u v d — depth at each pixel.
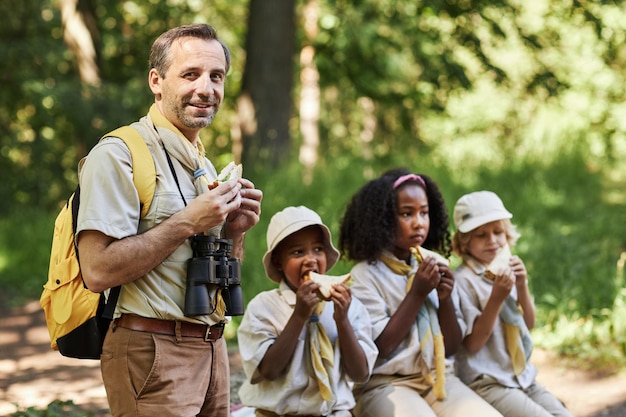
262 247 10.65
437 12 18.72
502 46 20.17
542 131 20.73
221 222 3.63
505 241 5.67
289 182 13.72
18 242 14.91
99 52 19.94
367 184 5.39
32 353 8.71
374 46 21.03
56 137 23.50
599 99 23.45
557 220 14.49
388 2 20.36
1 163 23.22
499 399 5.38
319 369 4.63
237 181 3.72
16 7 21.97
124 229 3.57
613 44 20.33
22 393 7.07
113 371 3.71
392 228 5.28
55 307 3.78
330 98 30.09
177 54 3.76
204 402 3.94
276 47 16.08
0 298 12.09
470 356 5.48
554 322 8.50
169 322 3.71
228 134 26.75
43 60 21.14
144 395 3.68
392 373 5.09
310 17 21.23
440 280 5.07
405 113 23.95
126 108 19.52
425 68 19.97
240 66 26.23
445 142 27.08
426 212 5.35
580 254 11.05
